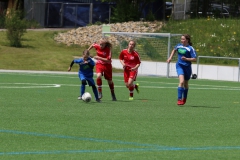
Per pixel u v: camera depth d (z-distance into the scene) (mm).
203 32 133250
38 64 110188
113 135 32656
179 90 50469
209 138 32594
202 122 39500
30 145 28953
